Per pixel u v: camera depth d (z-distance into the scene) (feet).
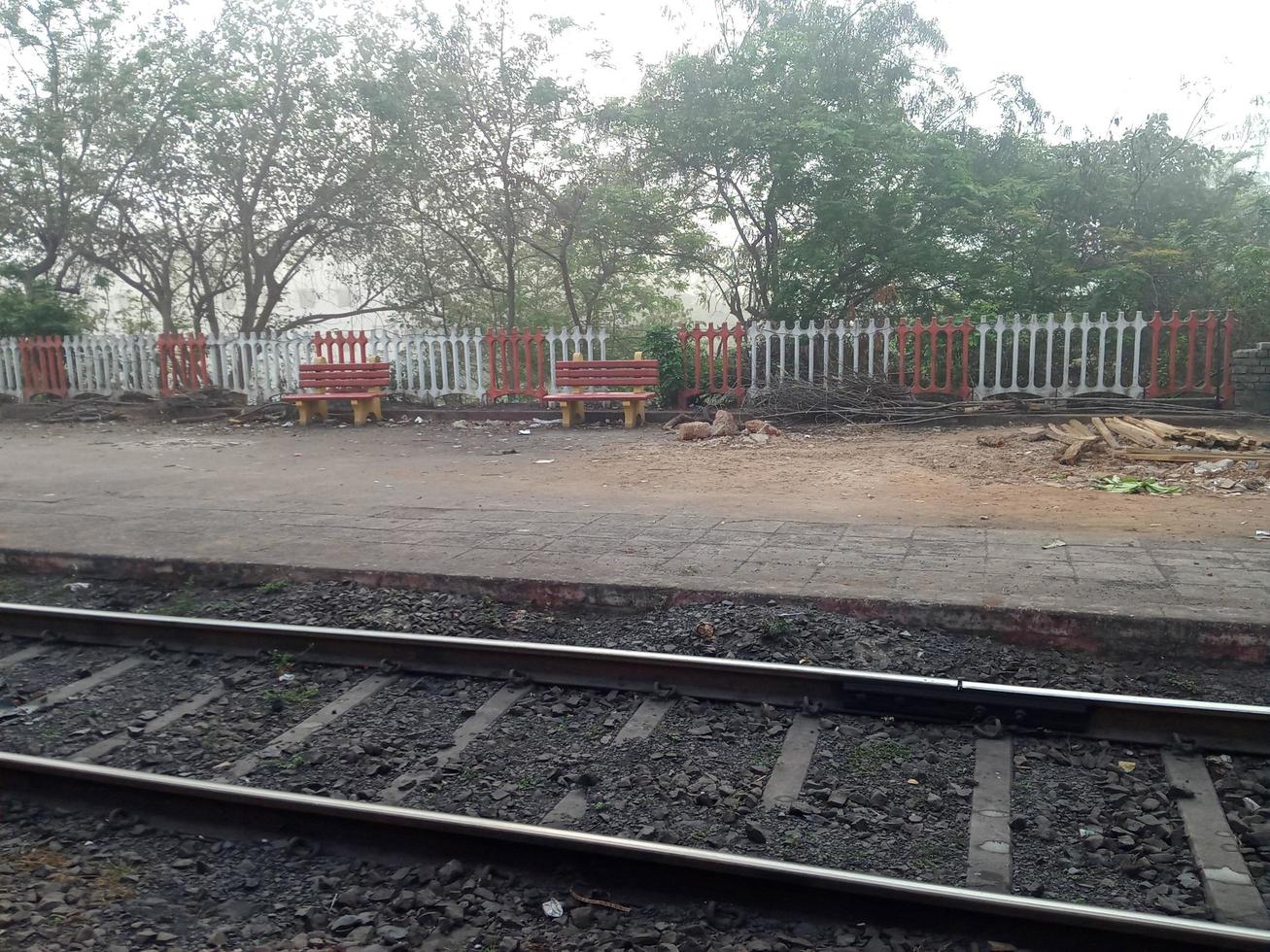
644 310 75.41
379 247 70.74
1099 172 58.03
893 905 9.47
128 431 48.78
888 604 17.01
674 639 17.06
